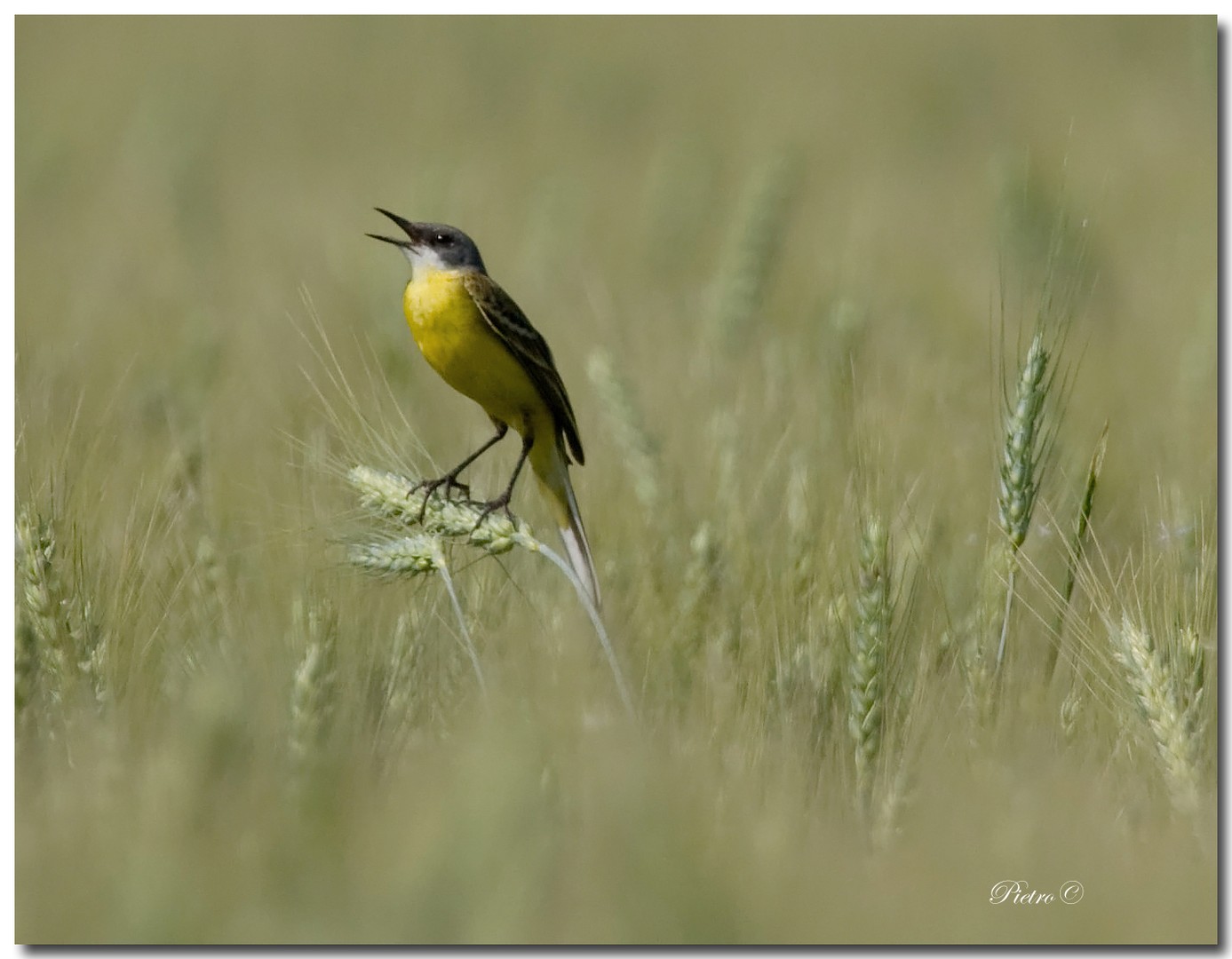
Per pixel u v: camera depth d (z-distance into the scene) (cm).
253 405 1698
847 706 1038
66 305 2148
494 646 1130
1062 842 905
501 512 1325
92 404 1633
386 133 3606
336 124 3691
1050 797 955
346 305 2102
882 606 1002
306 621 1019
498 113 3822
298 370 1825
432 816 832
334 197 2942
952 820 944
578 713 980
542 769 855
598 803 860
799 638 1114
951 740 1047
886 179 3184
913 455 1470
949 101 3747
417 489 1087
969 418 1620
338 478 1212
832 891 832
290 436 1284
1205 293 2064
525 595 1188
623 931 763
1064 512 1323
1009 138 3403
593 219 2827
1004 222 2141
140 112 3294
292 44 4431
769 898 802
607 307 2088
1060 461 1376
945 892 841
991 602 1117
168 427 1551
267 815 864
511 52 4334
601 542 1320
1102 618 1041
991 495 1362
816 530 1216
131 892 768
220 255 2488
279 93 3950
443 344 1292
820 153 3425
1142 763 1022
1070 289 1231
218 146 3416
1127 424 1703
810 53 4388
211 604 1159
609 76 3975
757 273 1975
